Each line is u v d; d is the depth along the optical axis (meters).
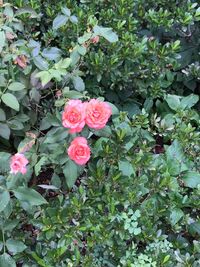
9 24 1.00
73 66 0.98
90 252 0.89
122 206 0.93
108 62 1.09
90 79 1.13
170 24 1.18
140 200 0.96
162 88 1.26
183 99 1.24
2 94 0.88
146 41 1.15
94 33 0.99
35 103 0.97
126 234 0.89
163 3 1.27
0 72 0.89
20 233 0.91
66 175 0.90
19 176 0.85
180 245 0.92
